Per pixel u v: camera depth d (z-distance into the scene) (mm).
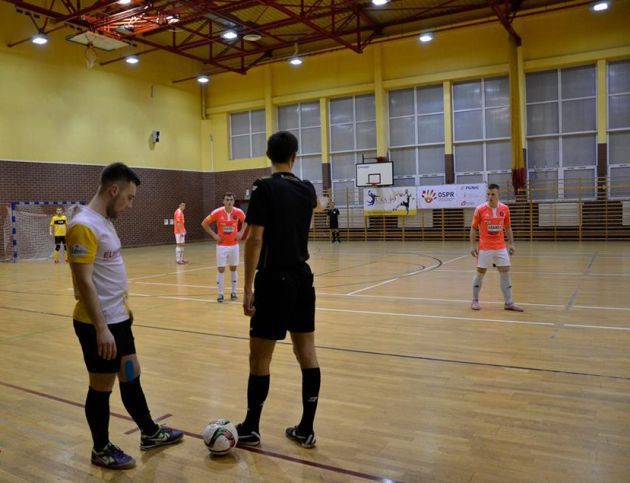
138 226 22531
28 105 18484
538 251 15320
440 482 2613
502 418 3416
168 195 23875
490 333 5777
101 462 2885
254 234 2865
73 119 19875
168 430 3195
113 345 2670
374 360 4867
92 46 17781
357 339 5680
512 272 10898
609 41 18109
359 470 2768
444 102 20844
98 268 2766
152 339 5949
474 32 19953
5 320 7250
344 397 3904
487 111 20484
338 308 7516
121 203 2832
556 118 19406
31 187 18547
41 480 2764
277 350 5293
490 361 4727
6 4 17719
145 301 8586
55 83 19297
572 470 2689
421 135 21656
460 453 2930
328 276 11109
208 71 25234
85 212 2742
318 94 22984
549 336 5559
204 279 11461
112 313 2812
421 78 20969
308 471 2775
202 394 4078
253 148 25000
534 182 19859
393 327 6215
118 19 16250
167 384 4332
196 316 7281
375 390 4043
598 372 4320
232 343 5734
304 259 3061
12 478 2791
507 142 20234
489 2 16688
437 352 5086
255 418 3123
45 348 5656
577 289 8500
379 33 21359
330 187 23344
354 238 22906
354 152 22938
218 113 25438
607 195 18609
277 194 2912
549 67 19172
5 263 16547
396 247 18672
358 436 3205
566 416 3414
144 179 22734
